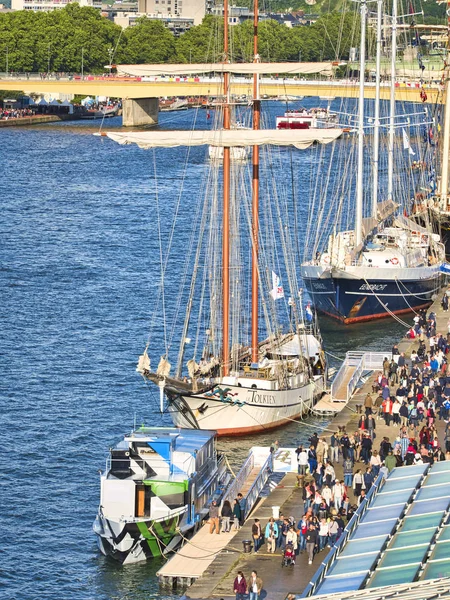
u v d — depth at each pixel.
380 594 123.94
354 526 154.88
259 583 158.12
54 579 176.38
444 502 161.25
